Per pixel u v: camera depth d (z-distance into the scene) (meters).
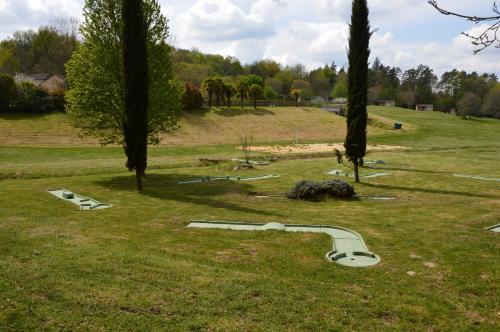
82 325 4.95
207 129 46.56
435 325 5.27
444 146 40.06
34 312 5.16
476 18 4.85
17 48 81.88
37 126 37.41
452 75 110.81
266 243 8.59
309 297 5.86
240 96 64.19
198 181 18.34
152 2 18.39
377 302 5.80
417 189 16.64
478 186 17.58
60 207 12.25
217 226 10.20
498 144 44.53
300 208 12.53
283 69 124.50
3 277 6.03
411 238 9.03
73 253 7.29
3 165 22.11
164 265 6.84
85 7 17.81
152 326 4.98
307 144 39.62
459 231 9.69
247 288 6.05
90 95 17.69
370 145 38.75
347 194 14.27
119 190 15.62
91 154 29.02
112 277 6.24
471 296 6.14
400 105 111.00
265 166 24.06
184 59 97.31
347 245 8.65
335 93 109.38
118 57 17.55
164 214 11.42
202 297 5.71
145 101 15.21
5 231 8.93
